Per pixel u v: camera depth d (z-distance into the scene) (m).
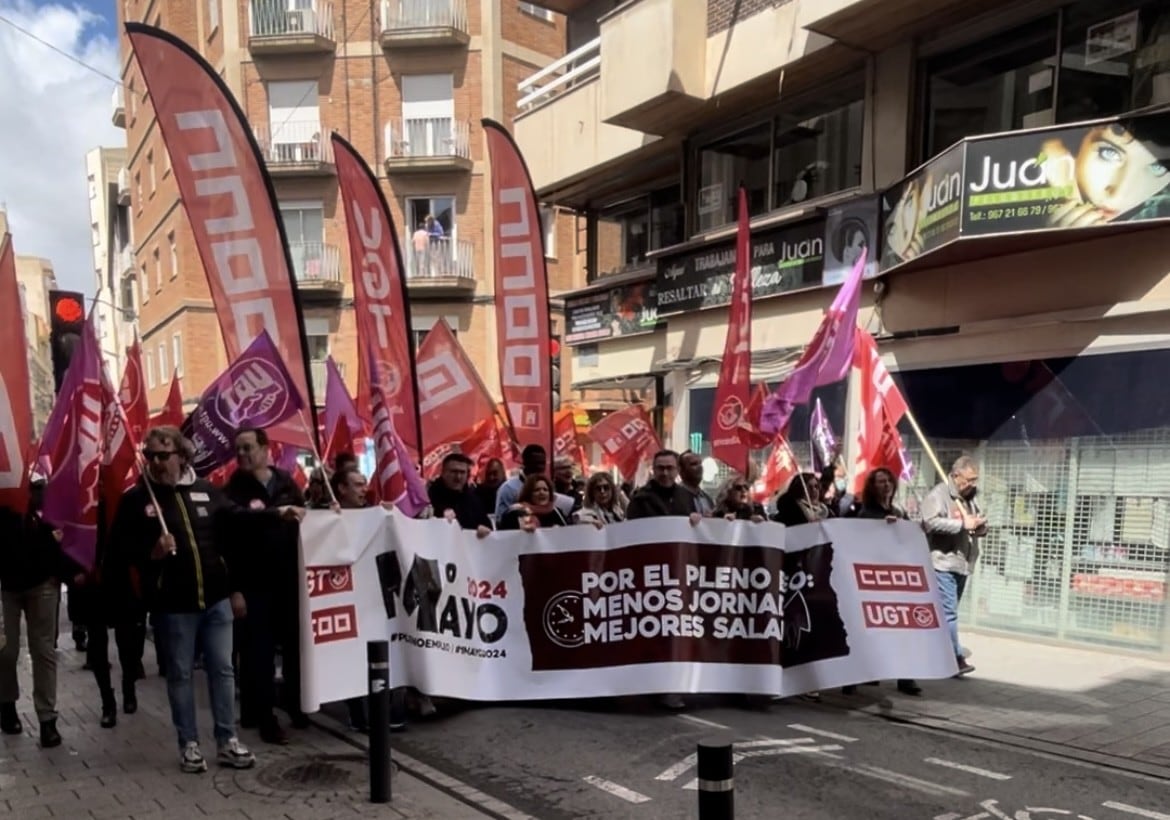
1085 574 8.49
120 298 42.97
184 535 4.80
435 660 5.89
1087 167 7.83
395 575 5.79
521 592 6.23
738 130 12.95
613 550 6.24
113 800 4.44
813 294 11.38
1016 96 9.48
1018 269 9.00
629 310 15.12
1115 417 8.25
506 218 8.63
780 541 6.34
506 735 5.75
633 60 12.44
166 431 4.83
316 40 24.86
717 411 8.09
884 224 10.14
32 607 5.26
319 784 4.72
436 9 24.91
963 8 9.50
